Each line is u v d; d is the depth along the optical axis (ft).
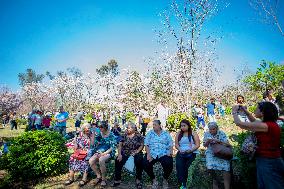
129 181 22.91
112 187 21.66
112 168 26.02
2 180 23.20
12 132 75.72
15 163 23.61
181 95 53.78
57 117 45.06
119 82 115.96
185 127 20.47
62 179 24.14
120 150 22.06
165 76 66.80
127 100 113.80
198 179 21.91
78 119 61.41
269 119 13.70
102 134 23.21
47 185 22.70
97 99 128.57
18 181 23.97
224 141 18.86
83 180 22.49
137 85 110.63
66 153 26.61
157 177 23.29
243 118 24.81
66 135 45.39
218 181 20.68
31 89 166.71
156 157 20.71
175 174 23.73
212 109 48.93
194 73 47.34
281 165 13.34
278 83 49.08
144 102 99.66
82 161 22.67
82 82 145.69
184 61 45.75
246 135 18.45
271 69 50.14
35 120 52.37
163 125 47.62
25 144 24.21
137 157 21.29
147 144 21.20
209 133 19.22
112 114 92.63
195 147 19.79
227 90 113.09
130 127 22.04
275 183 13.10
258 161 13.66
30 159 23.82
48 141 25.29
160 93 75.25
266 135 13.43
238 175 20.15
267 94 25.71
